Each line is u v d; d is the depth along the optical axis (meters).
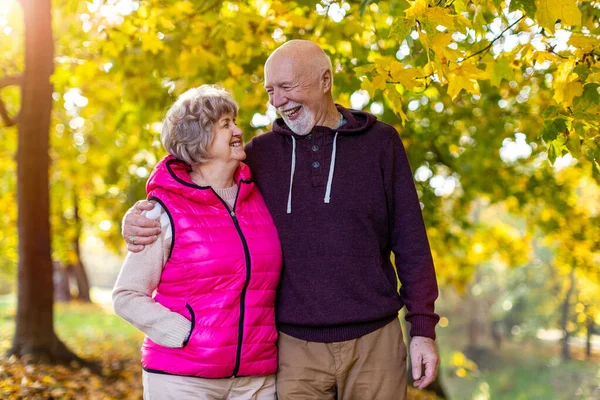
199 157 2.90
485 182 9.62
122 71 5.86
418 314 2.94
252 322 2.84
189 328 2.77
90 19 5.62
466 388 32.09
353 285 2.90
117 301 2.79
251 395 2.91
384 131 3.08
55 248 16.53
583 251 11.72
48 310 7.95
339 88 5.21
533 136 8.73
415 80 3.22
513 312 40.78
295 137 3.06
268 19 5.36
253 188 3.06
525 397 31.23
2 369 6.88
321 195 2.96
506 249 13.05
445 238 10.20
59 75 7.82
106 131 10.95
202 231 2.83
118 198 12.40
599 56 3.25
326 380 2.93
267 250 2.90
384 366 2.94
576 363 35.78
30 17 7.70
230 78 5.53
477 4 3.09
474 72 3.13
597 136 3.18
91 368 8.08
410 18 2.84
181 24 5.37
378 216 3.00
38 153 7.91
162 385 2.81
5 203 14.57
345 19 5.29
